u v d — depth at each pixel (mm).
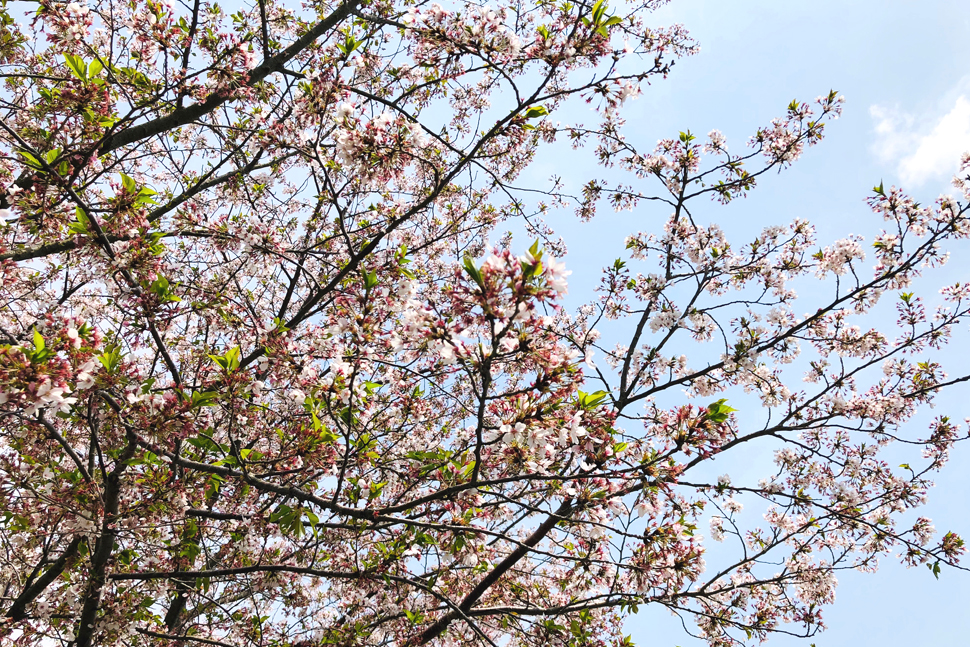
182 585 5504
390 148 4238
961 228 6855
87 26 4859
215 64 5203
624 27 7137
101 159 5719
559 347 3471
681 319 7477
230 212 7578
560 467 4480
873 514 7582
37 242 5219
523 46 5152
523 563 7883
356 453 4656
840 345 7512
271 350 4488
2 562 5020
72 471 4934
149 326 4348
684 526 4473
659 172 8086
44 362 3160
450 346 3275
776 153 7820
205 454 5078
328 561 6020
